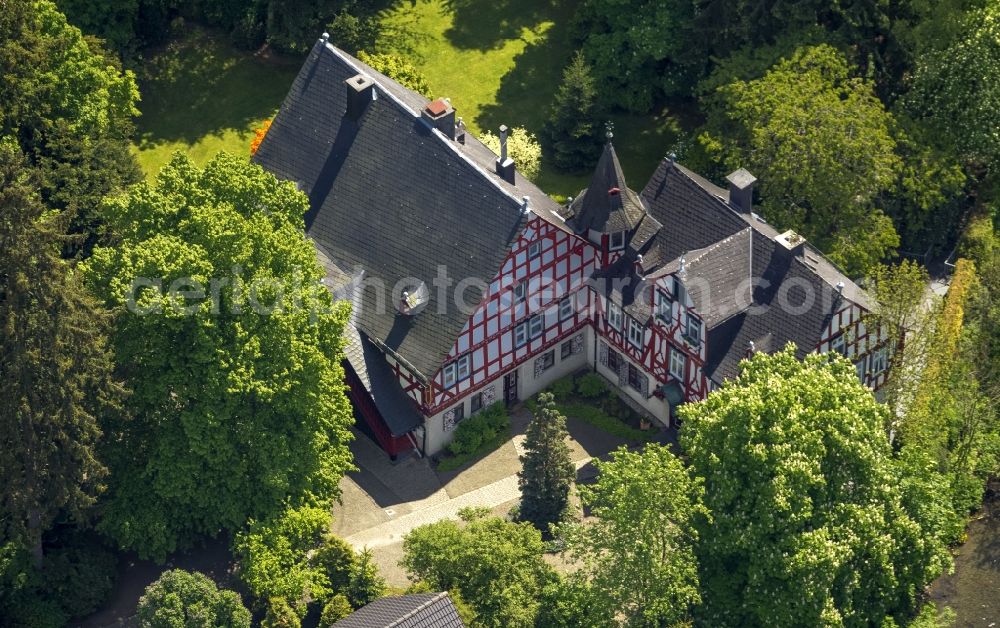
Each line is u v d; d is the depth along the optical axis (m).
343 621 137.25
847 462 141.00
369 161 160.00
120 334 142.38
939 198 169.62
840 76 169.25
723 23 176.38
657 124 187.00
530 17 196.38
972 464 159.12
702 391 156.38
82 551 146.00
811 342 151.25
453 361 156.12
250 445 143.50
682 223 158.75
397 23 195.25
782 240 153.25
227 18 192.25
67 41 162.50
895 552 142.88
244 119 186.12
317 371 144.50
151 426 145.50
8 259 131.50
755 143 165.00
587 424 163.25
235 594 138.62
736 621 140.12
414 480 157.62
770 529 137.25
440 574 141.50
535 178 180.00
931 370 153.88
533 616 139.38
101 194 160.62
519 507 153.25
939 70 173.00
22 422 135.62
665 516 135.00
